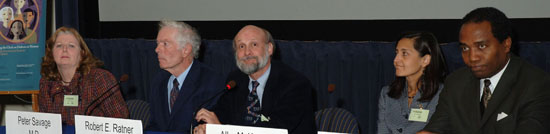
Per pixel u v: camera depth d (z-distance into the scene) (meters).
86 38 4.49
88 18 4.55
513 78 1.88
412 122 2.59
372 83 3.77
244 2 4.23
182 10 4.37
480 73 1.87
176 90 3.06
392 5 3.89
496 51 1.81
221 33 4.30
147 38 4.46
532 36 3.58
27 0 3.99
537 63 3.38
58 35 3.22
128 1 4.49
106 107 3.05
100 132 2.20
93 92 3.10
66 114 3.13
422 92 2.57
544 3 3.53
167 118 3.04
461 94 2.07
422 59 2.57
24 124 2.43
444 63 2.61
